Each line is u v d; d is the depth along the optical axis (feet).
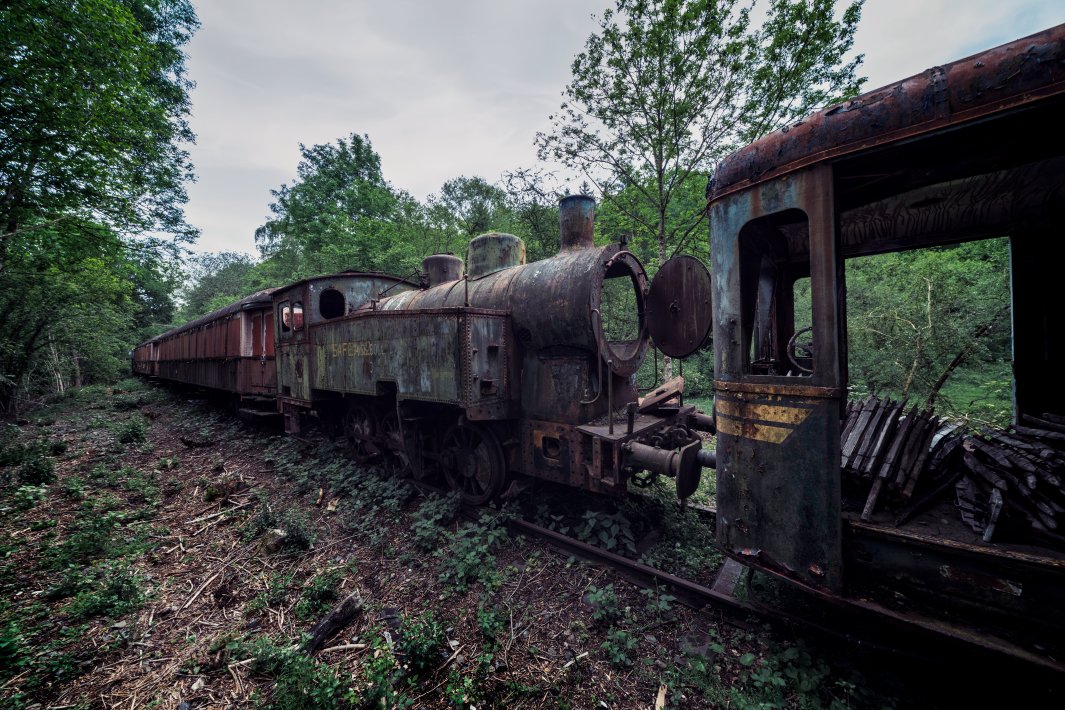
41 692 9.09
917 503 8.03
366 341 19.54
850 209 9.83
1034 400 10.39
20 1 22.39
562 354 14.87
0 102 24.13
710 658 9.21
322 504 18.33
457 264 24.17
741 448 8.87
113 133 28.68
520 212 40.22
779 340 13.26
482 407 14.74
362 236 55.47
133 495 20.04
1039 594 6.27
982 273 26.53
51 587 12.71
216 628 11.09
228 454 26.81
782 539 8.17
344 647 10.17
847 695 8.00
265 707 8.46
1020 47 5.60
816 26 23.89
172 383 67.00
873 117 6.76
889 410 9.37
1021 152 7.28
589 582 11.94
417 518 15.83
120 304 65.77
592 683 8.89
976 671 7.73
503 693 8.73
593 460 13.34
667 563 12.58
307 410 26.89
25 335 47.60
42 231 29.99
